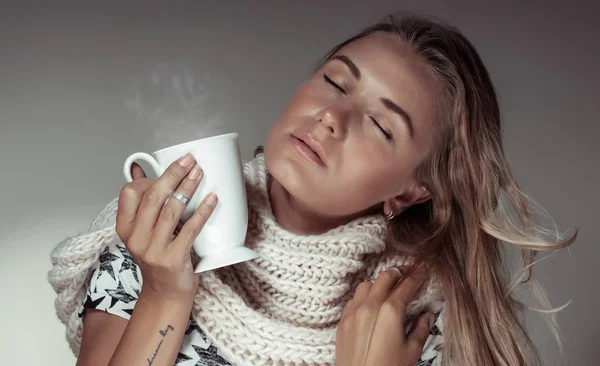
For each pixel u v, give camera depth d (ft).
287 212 5.11
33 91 7.47
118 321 4.57
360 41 5.04
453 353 5.44
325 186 4.72
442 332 5.50
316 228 5.21
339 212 4.93
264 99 7.94
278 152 4.70
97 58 7.62
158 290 4.18
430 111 5.07
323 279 4.92
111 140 7.60
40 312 7.32
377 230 5.26
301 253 4.87
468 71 5.32
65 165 7.49
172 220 3.96
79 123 7.54
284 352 4.72
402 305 4.86
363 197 4.91
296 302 4.94
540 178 8.30
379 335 4.69
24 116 7.43
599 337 8.25
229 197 4.04
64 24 7.56
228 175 4.01
